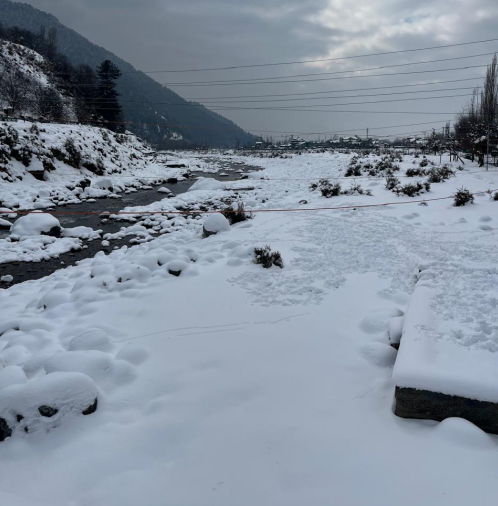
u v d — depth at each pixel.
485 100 30.19
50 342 5.08
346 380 3.98
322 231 9.88
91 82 66.44
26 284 8.23
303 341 4.77
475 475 2.72
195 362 4.39
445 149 35.16
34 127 23.38
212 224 10.32
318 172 27.28
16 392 3.45
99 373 4.04
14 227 12.29
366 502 2.58
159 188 21.97
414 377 3.31
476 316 4.34
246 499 2.66
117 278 6.91
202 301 5.96
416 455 2.94
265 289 6.33
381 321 4.98
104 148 29.53
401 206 12.25
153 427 3.42
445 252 7.46
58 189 19.16
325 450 3.06
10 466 3.07
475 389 3.18
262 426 3.37
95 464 3.04
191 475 2.90
